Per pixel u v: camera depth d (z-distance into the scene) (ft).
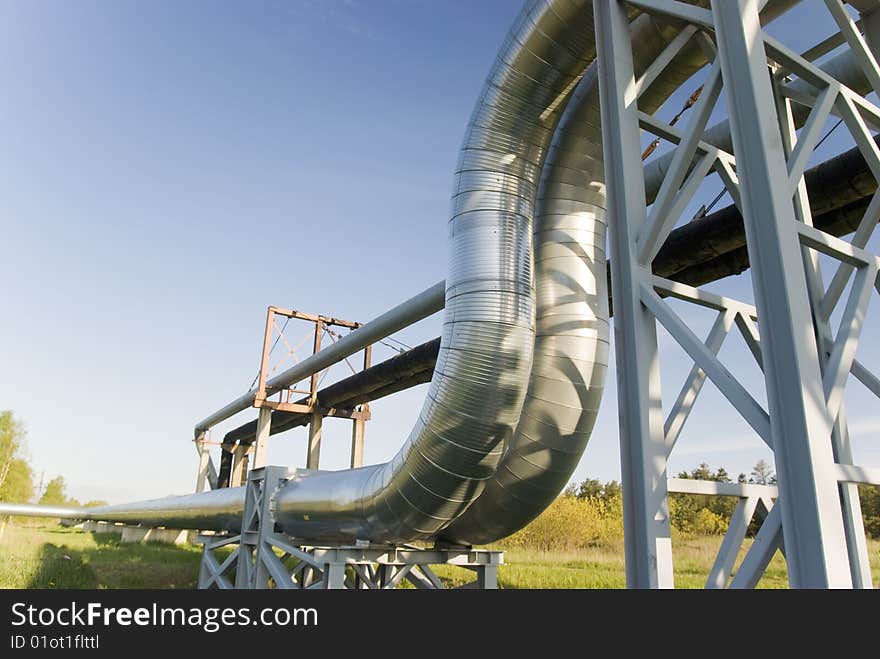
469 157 16.98
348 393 54.24
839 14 13.56
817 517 8.11
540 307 17.49
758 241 9.47
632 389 11.41
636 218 12.23
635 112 12.89
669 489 11.17
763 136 9.64
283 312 63.05
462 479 17.40
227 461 96.53
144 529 79.61
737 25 10.44
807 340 8.87
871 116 13.83
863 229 13.99
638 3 12.95
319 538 26.76
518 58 15.70
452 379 16.39
